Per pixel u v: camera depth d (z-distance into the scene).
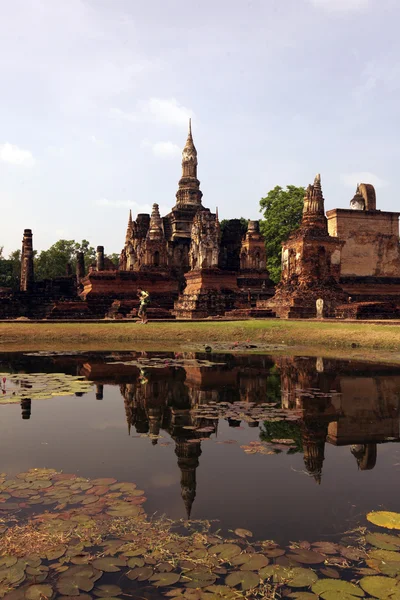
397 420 8.05
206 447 6.71
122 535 4.30
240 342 20.38
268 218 50.97
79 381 11.61
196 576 3.70
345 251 37.84
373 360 14.84
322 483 5.45
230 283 35.34
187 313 32.03
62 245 82.19
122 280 37.00
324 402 9.37
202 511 4.77
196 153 53.66
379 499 5.05
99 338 21.92
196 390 10.66
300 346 18.95
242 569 3.79
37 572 3.75
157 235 41.16
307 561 3.91
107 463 6.08
